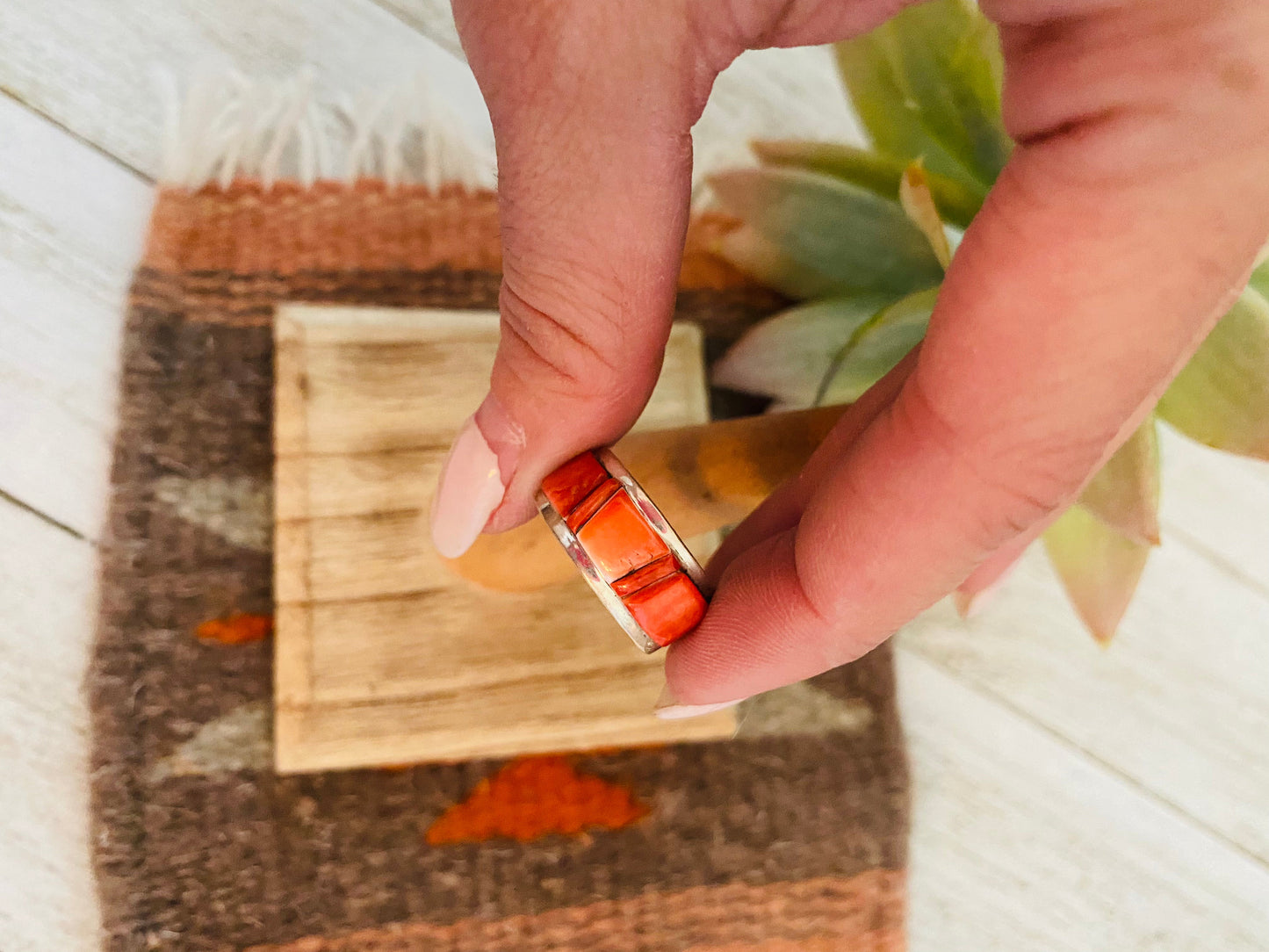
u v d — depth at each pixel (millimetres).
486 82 145
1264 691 244
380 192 227
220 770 204
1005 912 229
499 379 161
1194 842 238
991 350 135
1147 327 132
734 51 148
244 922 201
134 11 224
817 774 222
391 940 205
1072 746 237
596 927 211
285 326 215
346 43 232
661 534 163
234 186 222
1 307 212
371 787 208
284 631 206
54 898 199
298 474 211
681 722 215
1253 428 172
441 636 211
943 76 186
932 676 234
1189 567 246
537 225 149
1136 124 128
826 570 150
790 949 216
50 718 203
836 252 214
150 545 208
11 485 208
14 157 216
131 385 212
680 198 150
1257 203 128
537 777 214
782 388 222
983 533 145
